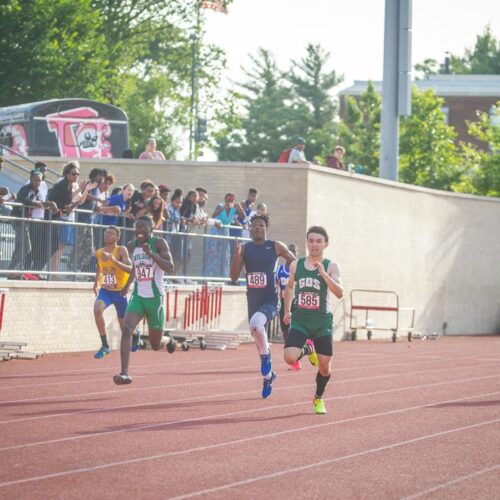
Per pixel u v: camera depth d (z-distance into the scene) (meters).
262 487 15.70
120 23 118.69
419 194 70.38
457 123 140.50
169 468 16.97
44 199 39.53
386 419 23.53
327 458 18.30
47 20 96.38
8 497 14.56
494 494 15.71
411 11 68.06
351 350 50.50
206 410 24.14
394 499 15.20
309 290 23.31
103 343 34.09
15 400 25.09
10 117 59.31
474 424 23.16
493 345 59.44
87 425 21.28
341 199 61.06
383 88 68.56
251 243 26.38
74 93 98.94
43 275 38.69
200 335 45.66
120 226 42.53
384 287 66.38
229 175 57.75
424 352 50.12
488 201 78.06
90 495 14.81
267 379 26.09
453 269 74.81
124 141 59.56
